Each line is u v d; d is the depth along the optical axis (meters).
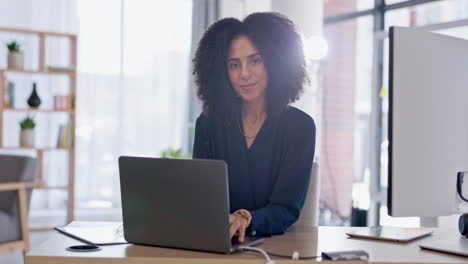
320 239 1.79
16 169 3.90
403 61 1.40
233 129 2.23
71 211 5.67
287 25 2.23
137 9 7.01
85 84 6.88
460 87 1.48
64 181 6.80
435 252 1.58
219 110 2.26
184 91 7.17
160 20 7.08
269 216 1.86
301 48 2.24
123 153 7.04
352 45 6.03
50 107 6.62
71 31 6.78
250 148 2.20
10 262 4.40
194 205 1.54
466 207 1.49
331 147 6.28
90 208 6.92
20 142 5.49
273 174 2.16
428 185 1.44
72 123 5.68
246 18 2.24
